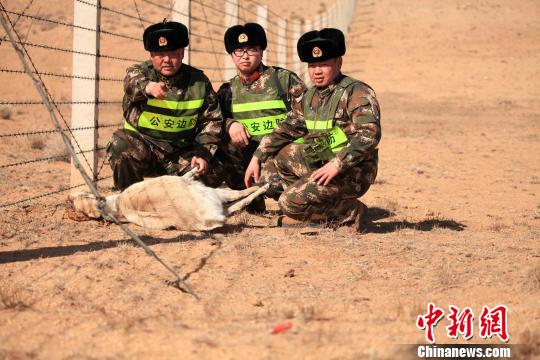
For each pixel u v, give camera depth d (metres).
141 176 10.39
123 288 7.12
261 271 7.85
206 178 10.52
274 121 10.68
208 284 7.34
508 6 81.56
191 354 5.61
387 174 17.03
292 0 91.00
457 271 8.12
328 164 9.05
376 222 11.04
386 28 70.50
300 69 36.12
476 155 21.41
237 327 6.18
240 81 10.84
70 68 46.44
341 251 8.74
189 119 10.04
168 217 9.52
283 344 5.82
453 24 73.00
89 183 6.98
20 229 9.39
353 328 6.24
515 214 12.35
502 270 8.23
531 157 21.25
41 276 7.44
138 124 10.05
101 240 8.93
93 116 11.65
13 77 42.16
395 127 29.39
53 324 6.19
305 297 7.04
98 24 11.48
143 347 5.73
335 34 9.16
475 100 43.38
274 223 10.30
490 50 63.47
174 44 9.60
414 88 47.94
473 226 11.10
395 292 7.31
